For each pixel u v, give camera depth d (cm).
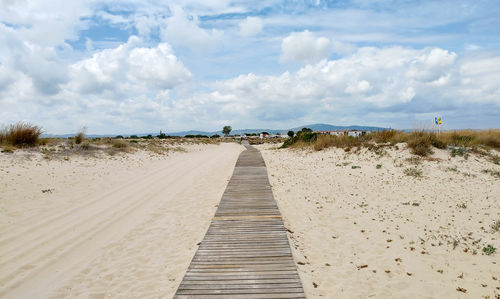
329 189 1041
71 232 664
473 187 935
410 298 422
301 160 1644
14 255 546
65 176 1080
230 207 821
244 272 468
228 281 442
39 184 952
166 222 749
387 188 993
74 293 440
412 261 530
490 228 654
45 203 820
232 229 654
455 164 1164
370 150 1455
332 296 423
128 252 582
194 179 1278
